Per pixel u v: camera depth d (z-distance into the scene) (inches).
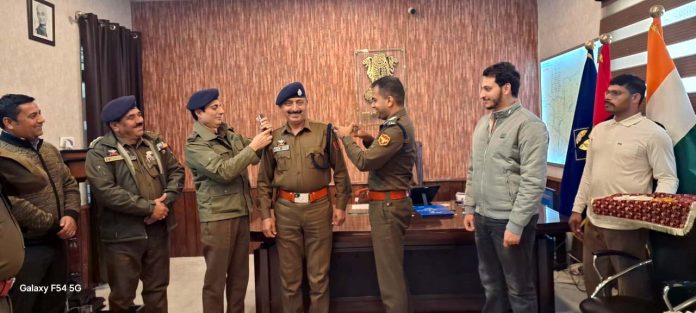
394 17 198.2
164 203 107.1
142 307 108.3
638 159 94.5
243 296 110.7
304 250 105.6
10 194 78.5
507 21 197.8
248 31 199.3
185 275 172.6
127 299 104.3
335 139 107.2
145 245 105.7
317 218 102.8
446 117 199.8
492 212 92.6
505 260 91.4
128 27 198.5
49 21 150.3
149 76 201.2
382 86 99.4
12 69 134.1
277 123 200.1
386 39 198.5
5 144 96.5
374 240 101.4
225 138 111.5
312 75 199.3
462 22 198.4
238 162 99.1
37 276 95.8
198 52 199.9
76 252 131.5
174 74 200.5
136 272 105.0
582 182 107.7
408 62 198.8
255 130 200.5
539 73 196.4
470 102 199.2
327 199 105.2
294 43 199.0
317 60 199.0
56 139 153.4
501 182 91.0
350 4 197.9
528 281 91.3
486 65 198.8
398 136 96.1
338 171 108.9
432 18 198.2
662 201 82.7
